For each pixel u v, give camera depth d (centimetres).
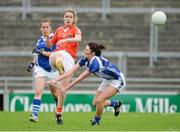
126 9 7194
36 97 3109
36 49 3145
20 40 7100
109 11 7231
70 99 4969
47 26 3152
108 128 2856
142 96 5012
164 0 7638
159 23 3206
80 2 7625
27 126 2905
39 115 3572
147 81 6078
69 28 3086
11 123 3038
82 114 3691
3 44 7056
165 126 2988
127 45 7050
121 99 5006
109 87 2944
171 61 6756
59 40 3044
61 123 2998
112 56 6412
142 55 6644
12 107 5038
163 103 5025
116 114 3319
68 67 3014
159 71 6656
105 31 7181
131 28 7244
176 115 3609
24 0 7238
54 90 3219
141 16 7394
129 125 3014
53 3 7606
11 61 6719
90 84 6041
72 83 2806
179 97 5028
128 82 6141
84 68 6197
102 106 2952
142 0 7644
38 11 7244
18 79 5678
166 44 7088
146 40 7125
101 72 2877
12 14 7375
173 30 7219
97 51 2830
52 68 3134
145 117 3453
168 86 5988
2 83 6088
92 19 7300
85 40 7031
